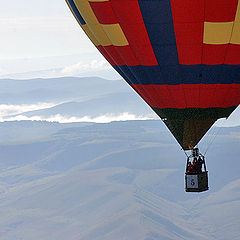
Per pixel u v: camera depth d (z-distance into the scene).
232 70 24.62
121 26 24.42
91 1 24.25
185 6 22.48
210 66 24.55
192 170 26.64
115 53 26.52
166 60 24.84
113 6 23.81
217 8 22.19
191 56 24.30
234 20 22.53
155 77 25.88
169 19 23.17
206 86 25.47
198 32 23.25
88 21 25.81
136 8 23.36
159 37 23.97
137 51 25.11
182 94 26.05
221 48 23.70
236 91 25.80
